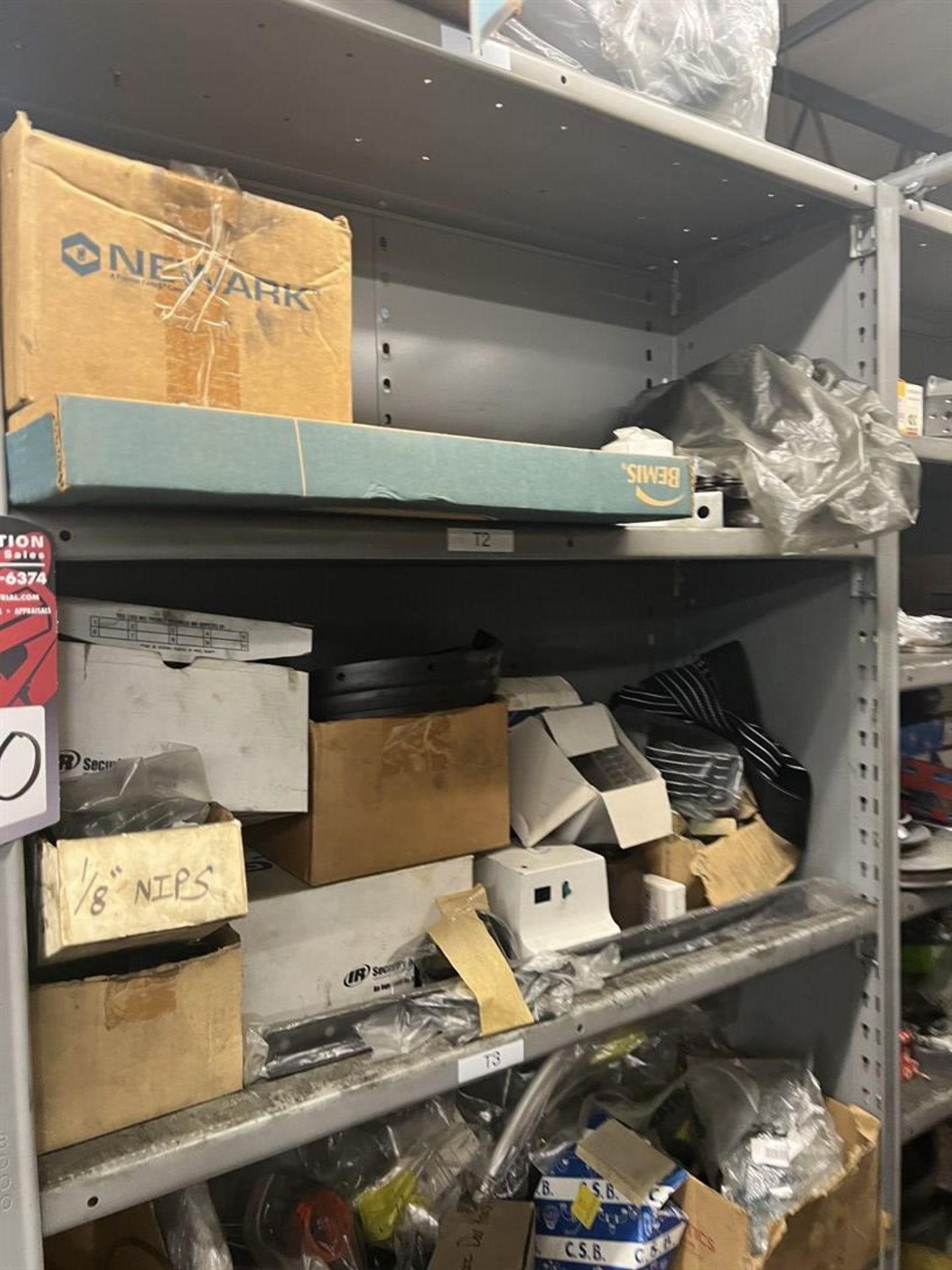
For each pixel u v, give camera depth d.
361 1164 1.07
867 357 1.15
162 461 0.55
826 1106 1.21
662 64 0.93
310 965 0.83
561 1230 1.02
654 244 1.29
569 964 0.91
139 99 0.85
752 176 1.03
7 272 0.60
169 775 0.74
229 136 0.93
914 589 1.57
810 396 1.01
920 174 1.11
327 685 0.86
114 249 0.61
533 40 0.87
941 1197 1.44
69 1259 0.81
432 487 0.65
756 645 1.32
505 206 1.14
